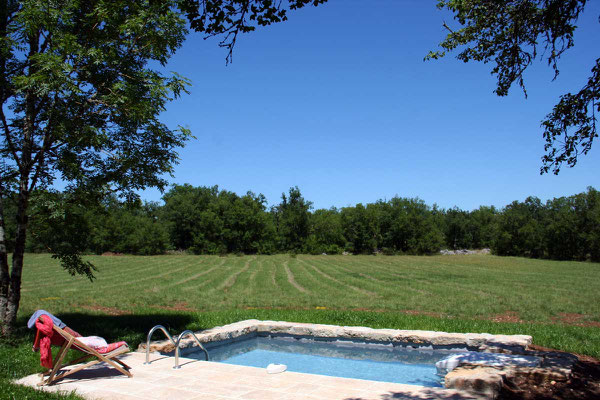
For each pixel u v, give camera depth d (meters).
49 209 9.15
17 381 6.11
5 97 9.14
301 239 80.00
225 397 5.25
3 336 8.52
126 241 67.31
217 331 9.95
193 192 87.31
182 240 77.62
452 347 8.97
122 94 8.59
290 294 20.53
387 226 87.31
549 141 7.25
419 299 17.91
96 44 8.85
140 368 6.86
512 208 88.75
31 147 9.24
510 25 7.46
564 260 62.75
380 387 5.57
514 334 9.86
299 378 6.13
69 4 8.34
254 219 76.12
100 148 8.88
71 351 7.89
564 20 6.64
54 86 7.62
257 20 5.21
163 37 9.05
